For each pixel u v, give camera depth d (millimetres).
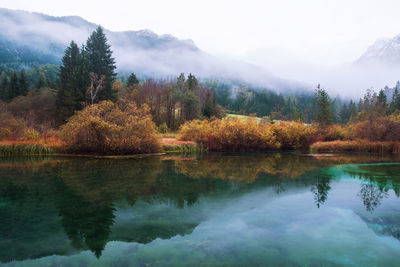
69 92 33531
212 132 25031
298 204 6742
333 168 13328
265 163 15344
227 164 14594
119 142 17828
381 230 5047
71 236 4562
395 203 6918
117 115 18453
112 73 45844
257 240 4504
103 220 5371
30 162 13789
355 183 9516
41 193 7324
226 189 8258
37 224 5078
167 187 8398
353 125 33000
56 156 16859
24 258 3762
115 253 3947
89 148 18031
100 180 9234
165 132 36938
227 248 4180
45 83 65125
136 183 8867
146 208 6215
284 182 9508
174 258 3793
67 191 7594
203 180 9648
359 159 18156
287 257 3900
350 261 3809
